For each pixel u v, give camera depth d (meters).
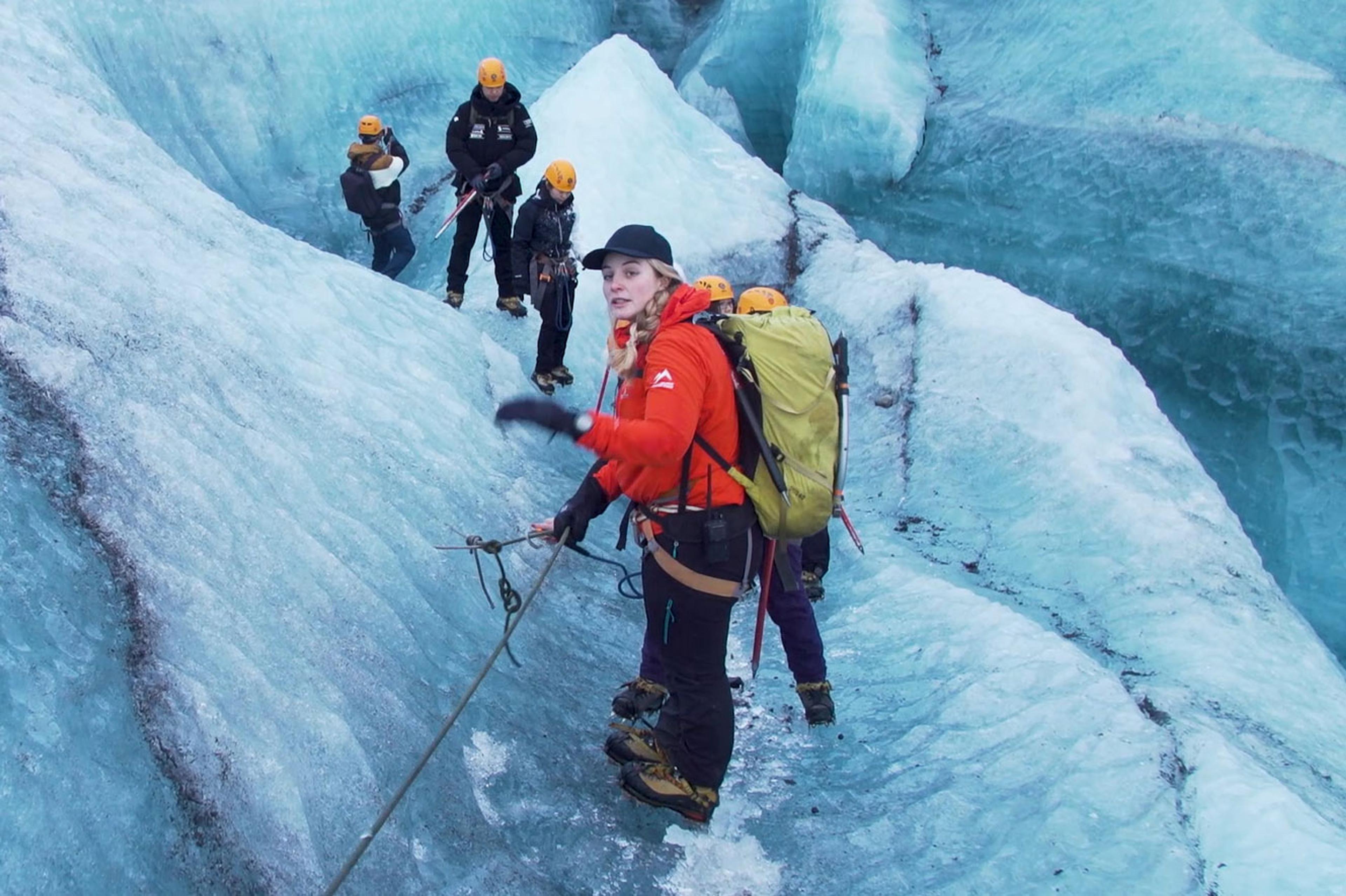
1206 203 9.71
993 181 11.15
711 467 2.95
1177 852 3.31
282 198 9.86
